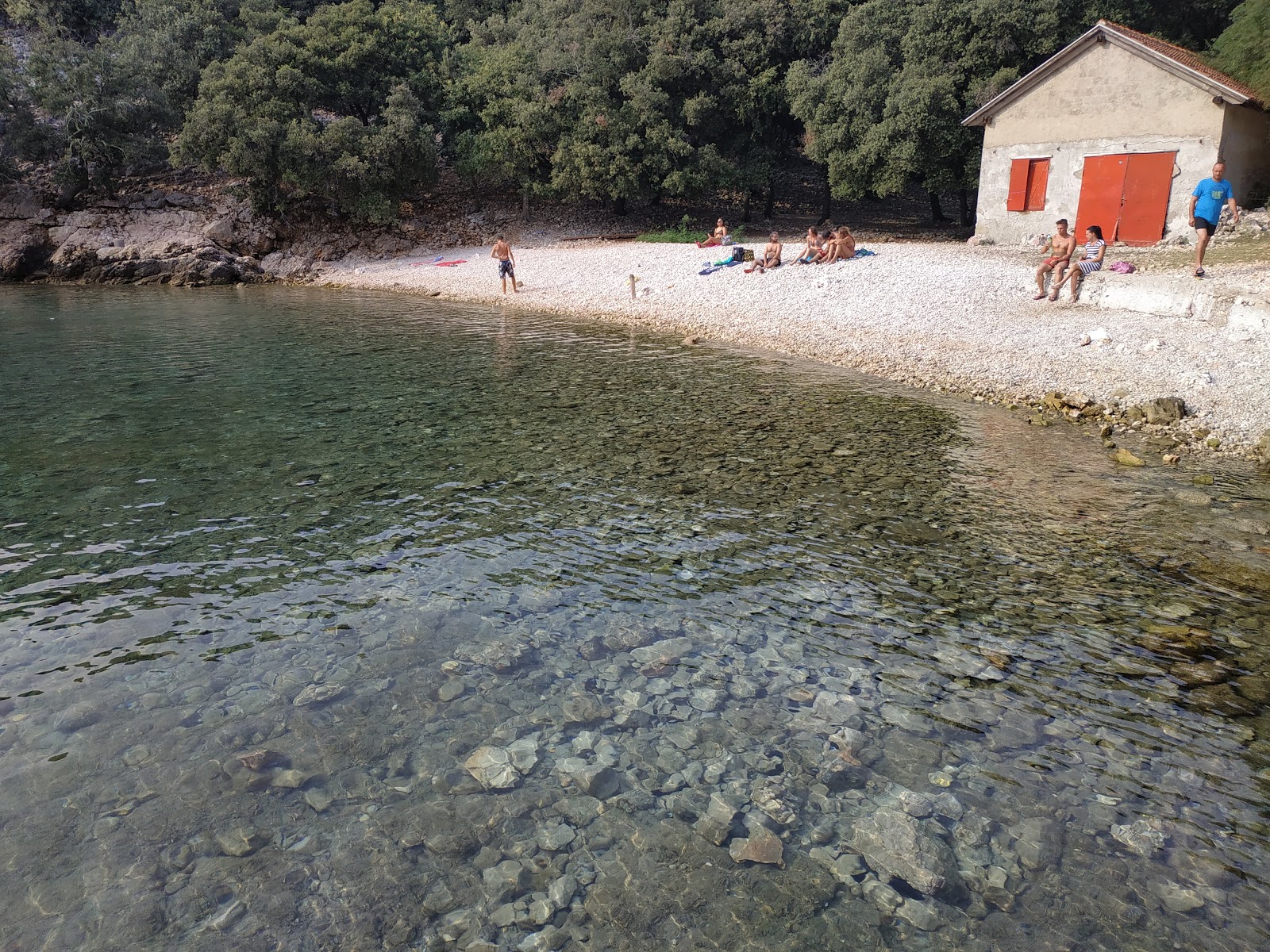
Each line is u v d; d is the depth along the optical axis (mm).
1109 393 13188
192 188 40438
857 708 5859
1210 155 22969
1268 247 20359
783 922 4145
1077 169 25688
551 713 5828
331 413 13609
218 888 4367
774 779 5168
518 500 9773
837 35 37094
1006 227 27656
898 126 30828
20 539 8625
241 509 9484
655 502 9672
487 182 45469
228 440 12148
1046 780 5117
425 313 25031
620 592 7559
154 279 34781
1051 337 15883
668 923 4145
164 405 14195
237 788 5078
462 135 39312
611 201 44781
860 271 23094
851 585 7648
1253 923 4090
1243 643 6551
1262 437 10945
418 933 4098
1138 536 8547
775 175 48250
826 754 5391
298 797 5012
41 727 5625
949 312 18453
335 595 7508
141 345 19938
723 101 38875
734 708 5871
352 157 35250
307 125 35781
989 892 4312
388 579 7809
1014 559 8086
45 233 35875
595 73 38312
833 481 10258
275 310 26281
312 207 39406
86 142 35562
